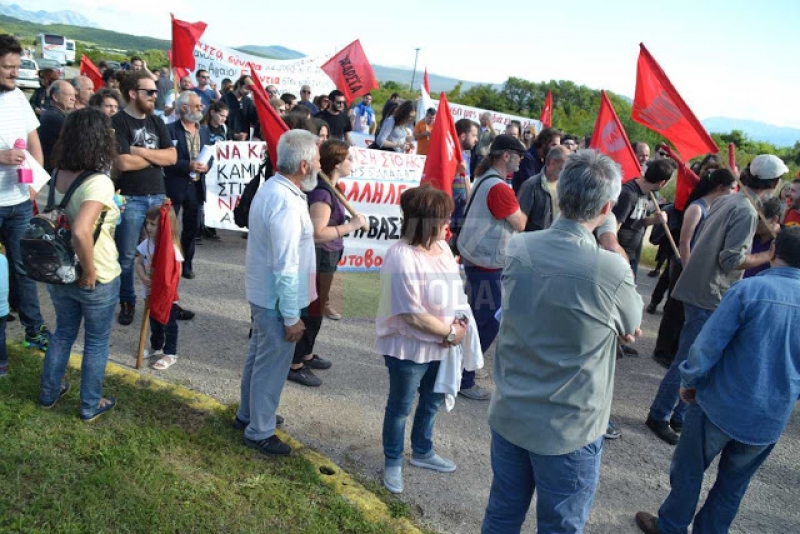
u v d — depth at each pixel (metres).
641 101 5.26
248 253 3.16
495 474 2.42
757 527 3.48
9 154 3.81
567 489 2.19
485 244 3.64
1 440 3.06
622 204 5.15
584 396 2.13
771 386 2.63
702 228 4.23
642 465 3.99
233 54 12.10
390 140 9.03
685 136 5.10
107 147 3.03
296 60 12.66
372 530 2.92
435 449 3.83
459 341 3.08
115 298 3.31
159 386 3.94
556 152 4.34
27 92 23.56
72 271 3.01
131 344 4.59
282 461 3.34
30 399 3.50
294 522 2.88
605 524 3.35
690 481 3.00
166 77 11.31
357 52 9.91
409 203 2.87
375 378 4.65
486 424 4.23
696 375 2.69
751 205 3.99
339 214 3.78
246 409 3.54
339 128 9.93
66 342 3.39
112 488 2.85
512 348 2.26
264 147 7.10
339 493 3.16
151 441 3.27
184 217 6.06
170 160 4.86
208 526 2.73
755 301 2.58
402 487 3.33
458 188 4.81
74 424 3.33
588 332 2.08
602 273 2.06
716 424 2.75
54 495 2.77
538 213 4.45
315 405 4.12
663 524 3.18
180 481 2.99
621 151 5.15
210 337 4.93
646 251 10.13
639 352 6.00
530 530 3.18
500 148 3.75
